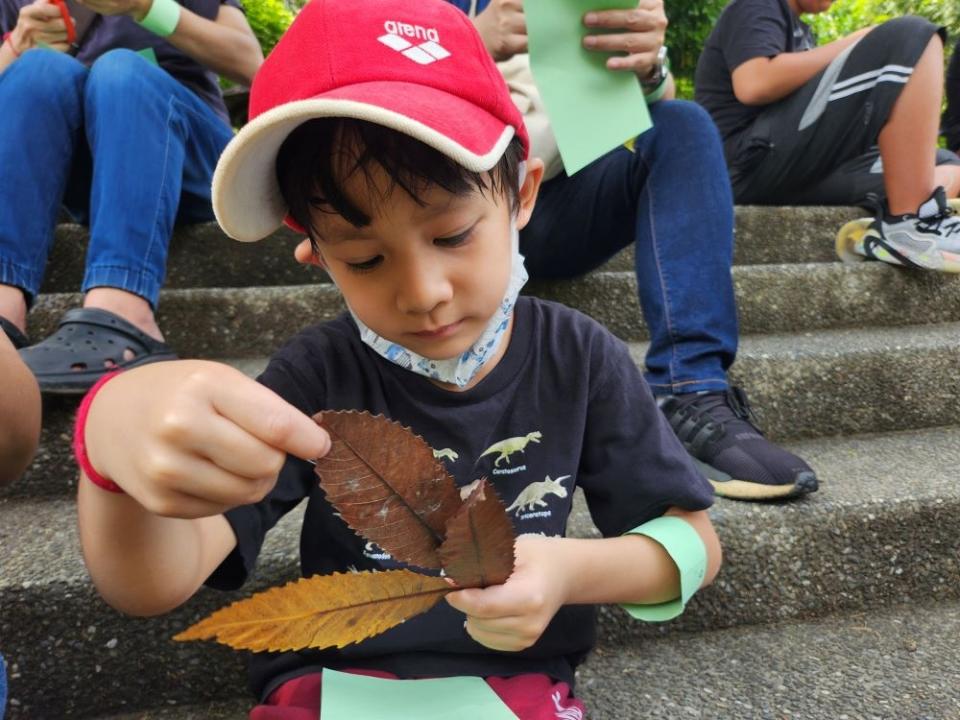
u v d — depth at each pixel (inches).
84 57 70.4
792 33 89.4
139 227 50.6
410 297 23.2
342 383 29.3
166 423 15.9
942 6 202.5
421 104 22.1
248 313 59.3
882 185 82.4
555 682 28.6
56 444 43.9
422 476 17.1
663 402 47.4
